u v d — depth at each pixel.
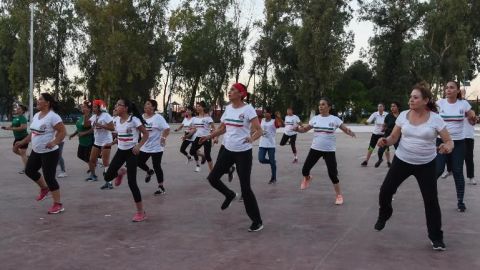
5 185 9.76
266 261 4.85
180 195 8.79
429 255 5.06
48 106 7.04
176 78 51.41
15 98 44.12
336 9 42.94
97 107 10.12
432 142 5.18
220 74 48.44
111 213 7.17
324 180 10.77
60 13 42.31
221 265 4.72
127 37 39.34
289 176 11.46
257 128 5.98
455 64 46.34
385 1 47.47
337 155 16.89
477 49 51.56
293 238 5.75
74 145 20.14
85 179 10.70
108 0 39.09
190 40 46.91
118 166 6.83
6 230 6.12
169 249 5.29
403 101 47.44
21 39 38.72
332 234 5.94
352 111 54.31
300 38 42.91
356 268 4.63
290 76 49.47
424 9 46.97
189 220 6.72
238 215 7.04
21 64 38.91
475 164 13.62
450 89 7.21
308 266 4.69
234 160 6.13
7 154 16.27
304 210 7.43
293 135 14.62
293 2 45.66
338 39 42.97
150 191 9.23
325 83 43.44
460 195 7.28
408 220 6.70
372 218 6.84
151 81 43.59
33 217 6.88
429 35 47.66
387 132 12.46
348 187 9.74
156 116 8.90
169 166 13.41
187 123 13.96
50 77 43.19
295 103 49.88
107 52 39.06
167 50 43.44
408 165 5.28
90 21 39.50
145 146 8.90
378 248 5.32
